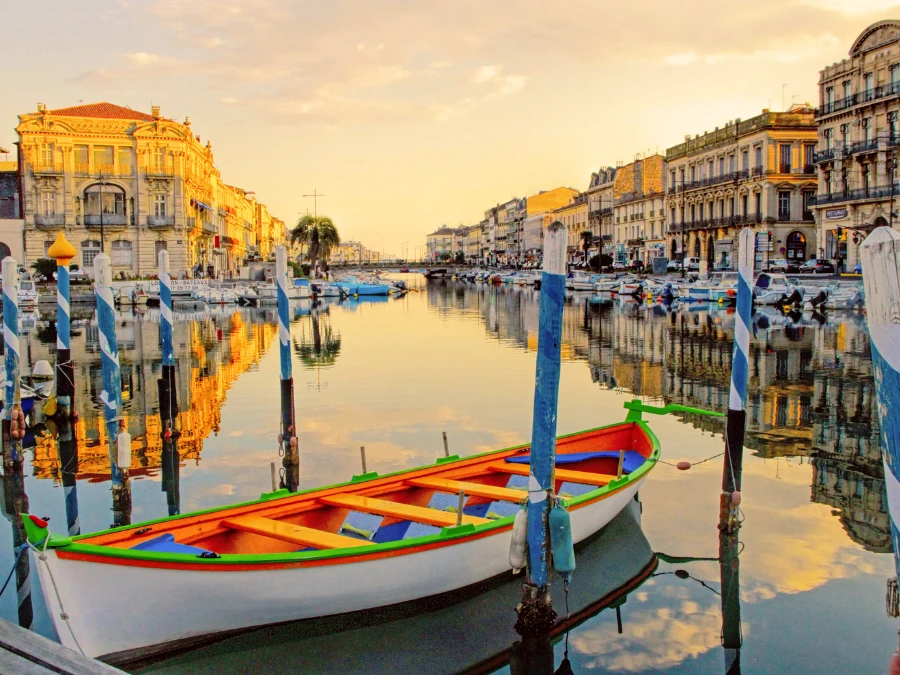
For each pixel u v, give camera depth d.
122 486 11.30
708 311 50.38
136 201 69.44
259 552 8.70
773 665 7.19
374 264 150.25
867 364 25.47
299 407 19.28
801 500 11.58
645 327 39.44
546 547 7.69
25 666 4.34
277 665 7.39
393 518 9.00
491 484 11.03
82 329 41.34
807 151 68.50
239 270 87.50
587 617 8.17
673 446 14.96
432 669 7.31
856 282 50.50
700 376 23.58
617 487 9.74
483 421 17.45
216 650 7.60
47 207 67.62
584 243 110.69
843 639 7.62
